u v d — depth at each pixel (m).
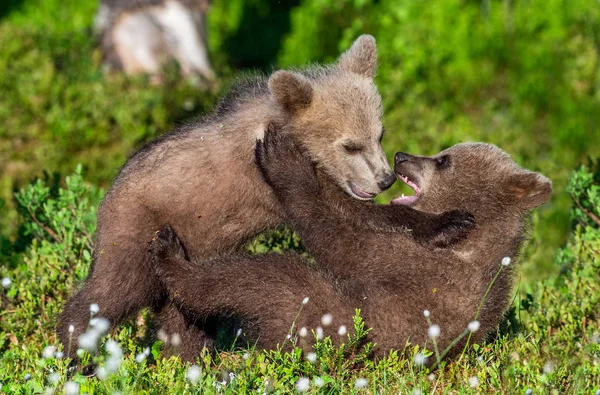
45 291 12.41
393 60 25.91
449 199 11.47
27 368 10.31
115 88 22.98
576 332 11.85
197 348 11.62
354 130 11.66
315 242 11.05
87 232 13.37
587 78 24.88
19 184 19.70
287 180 11.15
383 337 10.34
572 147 23.33
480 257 10.80
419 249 10.78
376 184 11.61
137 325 12.35
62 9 31.50
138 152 11.66
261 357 9.92
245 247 12.04
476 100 24.98
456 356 10.58
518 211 11.05
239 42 30.06
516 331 11.59
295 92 11.43
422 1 27.25
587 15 26.23
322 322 10.09
